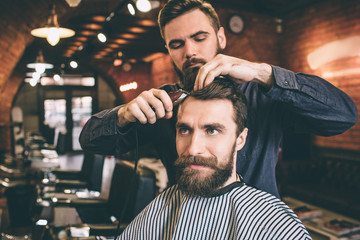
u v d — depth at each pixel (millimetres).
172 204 891
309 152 4902
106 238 1483
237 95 772
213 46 1008
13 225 3152
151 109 788
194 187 760
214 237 788
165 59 8234
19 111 6879
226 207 787
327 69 4605
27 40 4711
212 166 750
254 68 798
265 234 707
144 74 9523
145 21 5531
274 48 5363
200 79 757
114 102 10117
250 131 1026
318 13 4695
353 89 4258
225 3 4855
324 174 4449
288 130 1104
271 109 1030
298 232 675
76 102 11234
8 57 4293
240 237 742
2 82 4609
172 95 785
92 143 1061
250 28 5137
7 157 4844
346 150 4461
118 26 5891
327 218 2986
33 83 7105
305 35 4938
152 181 1800
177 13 979
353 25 4195
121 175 2090
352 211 3371
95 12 4992
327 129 941
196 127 754
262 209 742
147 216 914
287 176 4320
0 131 6883
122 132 985
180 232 826
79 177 3131
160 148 1193
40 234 1543
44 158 4547
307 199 3957
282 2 4996
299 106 865
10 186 3219
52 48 7215
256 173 1017
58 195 2256
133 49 7734
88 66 9211
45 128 8727
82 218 2117
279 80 816
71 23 5609
